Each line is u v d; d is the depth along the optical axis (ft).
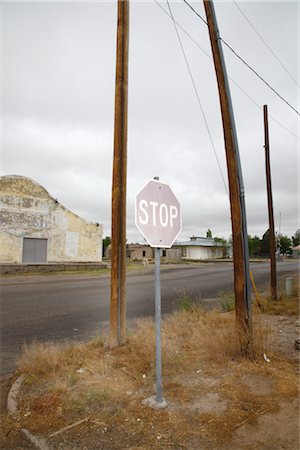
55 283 57.00
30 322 26.94
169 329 22.54
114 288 19.49
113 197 20.40
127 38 21.15
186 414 11.53
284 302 35.47
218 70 19.31
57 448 9.80
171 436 10.26
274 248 39.32
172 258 190.60
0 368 16.85
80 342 21.11
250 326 17.44
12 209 81.00
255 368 15.64
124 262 20.01
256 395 12.92
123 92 20.77
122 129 20.66
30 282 58.23
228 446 9.78
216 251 217.77
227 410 11.76
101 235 99.60
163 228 12.28
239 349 17.25
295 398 12.66
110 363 16.35
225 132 18.88
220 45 19.52
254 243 254.06
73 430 10.67
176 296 42.57
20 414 11.78
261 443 9.91
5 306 33.99
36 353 16.61
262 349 17.88
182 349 18.66
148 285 55.26
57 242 89.45
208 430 10.55
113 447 9.80
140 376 14.88
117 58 20.86
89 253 96.32
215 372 15.28
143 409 11.84
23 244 82.89
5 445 10.17
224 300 35.50
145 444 9.90
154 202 12.05
